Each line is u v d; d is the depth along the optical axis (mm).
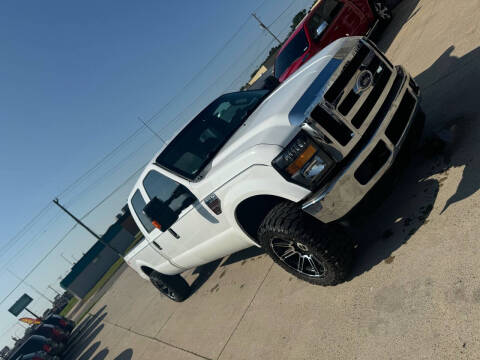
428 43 4871
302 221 2496
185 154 3738
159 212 3449
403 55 5457
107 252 29203
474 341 1575
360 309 2293
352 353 2088
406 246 2373
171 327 4844
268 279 3633
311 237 2463
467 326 1650
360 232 2914
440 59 4148
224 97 4426
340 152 2268
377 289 2299
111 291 13328
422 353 1741
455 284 1859
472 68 3395
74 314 20125
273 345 2713
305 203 2369
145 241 4836
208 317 4051
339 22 7074
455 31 4352
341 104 2297
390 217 2754
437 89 3688
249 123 3244
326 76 2574
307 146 2281
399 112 2537
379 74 2543
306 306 2779
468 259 1902
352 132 2297
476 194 2188
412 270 2174
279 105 2830
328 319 2465
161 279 5176
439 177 2629
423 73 4285
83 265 28562
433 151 2867
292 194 2436
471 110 2916
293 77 3496
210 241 3648
